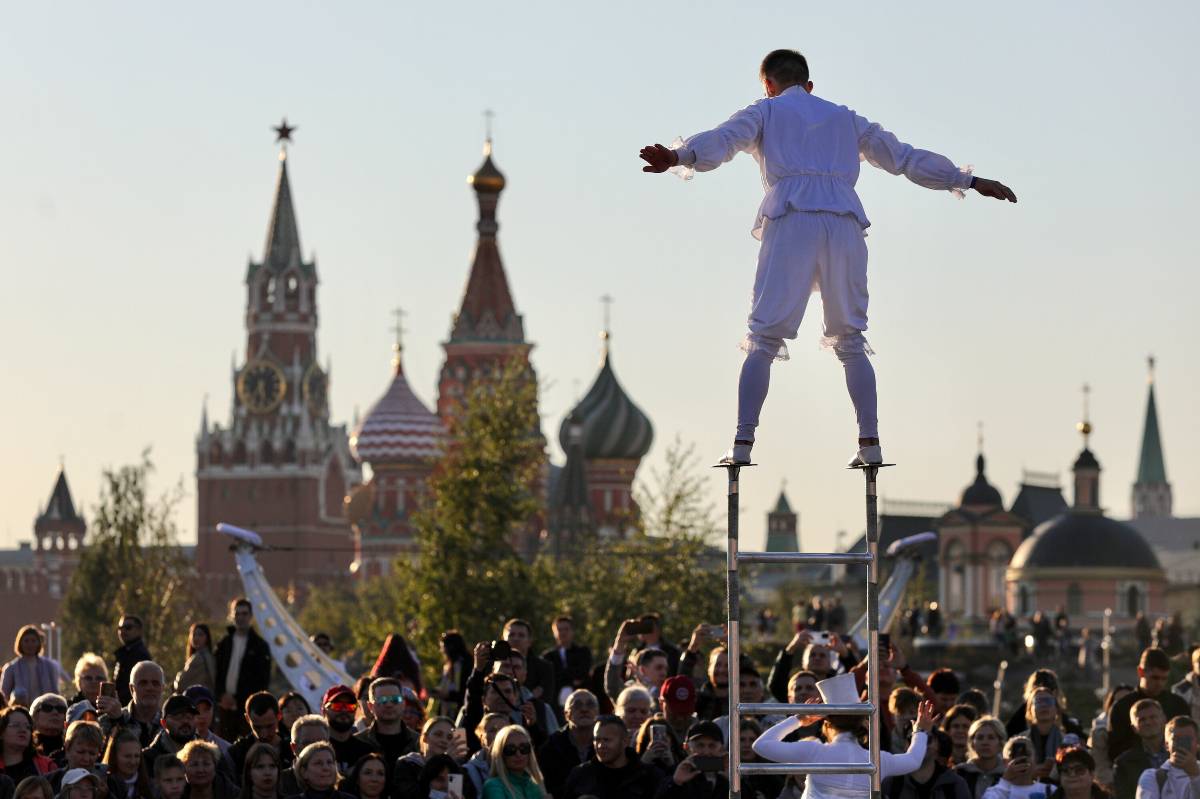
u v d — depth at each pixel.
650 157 23.69
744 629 115.75
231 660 42.97
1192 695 38.47
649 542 115.31
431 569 110.00
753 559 23.25
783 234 23.78
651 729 33.16
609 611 113.81
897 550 63.50
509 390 113.94
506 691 35.50
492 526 110.62
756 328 23.73
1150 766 34.84
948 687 39.22
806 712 23.27
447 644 43.22
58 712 34.03
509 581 109.94
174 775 31.38
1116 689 37.69
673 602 114.12
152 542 151.50
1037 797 32.78
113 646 143.88
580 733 34.72
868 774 24.88
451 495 111.00
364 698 42.00
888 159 24.38
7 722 31.52
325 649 58.78
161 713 35.75
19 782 30.47
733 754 23.11
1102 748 36.34
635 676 38.88
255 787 31.59
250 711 34.72
